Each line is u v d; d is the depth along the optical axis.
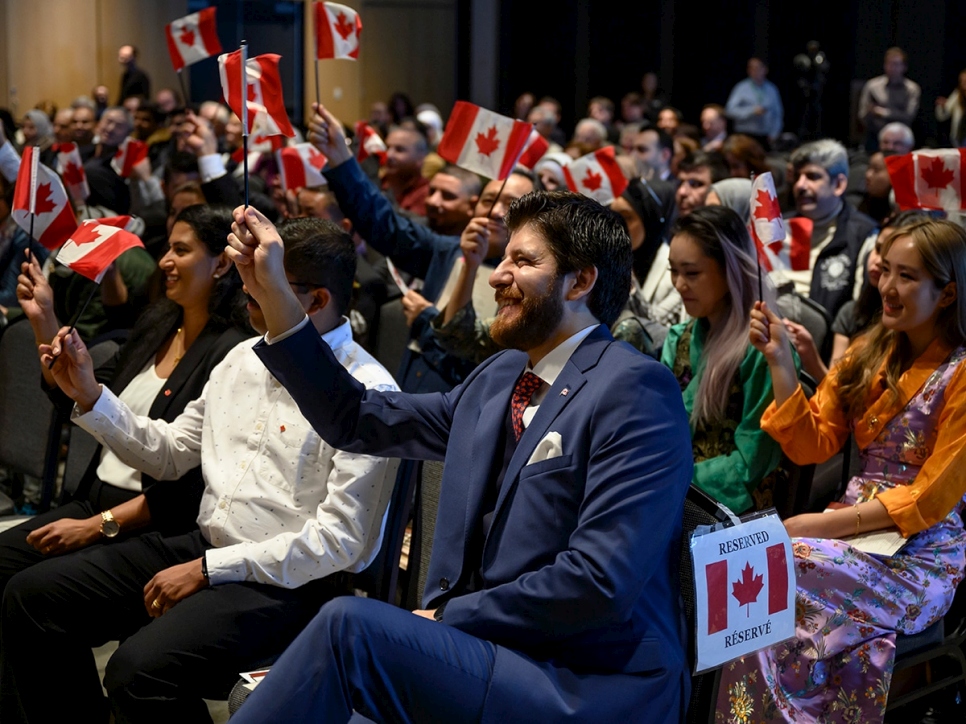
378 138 6.47
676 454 1.82
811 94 12.73
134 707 2.19
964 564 2.61
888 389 2.60
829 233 4.89
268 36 14.64
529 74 16.00
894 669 2.44
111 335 3.30
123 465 2.84
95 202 5.81
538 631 1.76
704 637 1.78
